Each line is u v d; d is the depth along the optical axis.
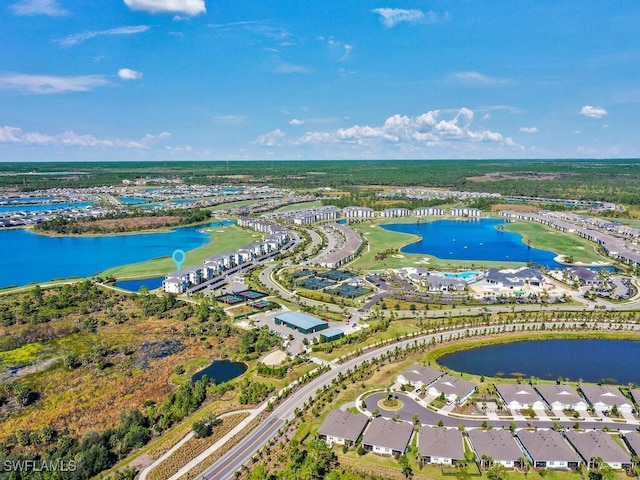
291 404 131.88
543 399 132.12
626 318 195.25
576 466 106.19
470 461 107.69
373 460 108.69
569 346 173.50
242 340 174.88
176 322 196.38
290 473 100.25
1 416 128.75
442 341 174.25
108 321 198.88
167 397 134.00
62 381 147.75
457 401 131.38
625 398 129.50
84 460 104.50
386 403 131.62
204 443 114.69
